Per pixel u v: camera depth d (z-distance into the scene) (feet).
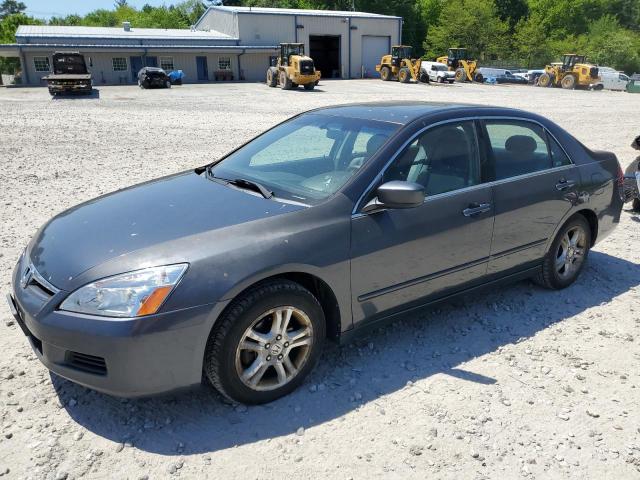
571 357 12.10
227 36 154.71
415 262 11.52
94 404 10.00
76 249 9.62
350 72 166.30
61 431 9.26
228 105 76.23
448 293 12.57
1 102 79.82
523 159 13.84
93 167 32.58
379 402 10.30
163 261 8.90
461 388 10.82
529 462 8.88
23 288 9.65
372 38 167.12
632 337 13.05
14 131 47.67
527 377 11.28
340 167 11.54
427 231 11.53
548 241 14.44
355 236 10.50
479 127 13.01
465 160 12.56
